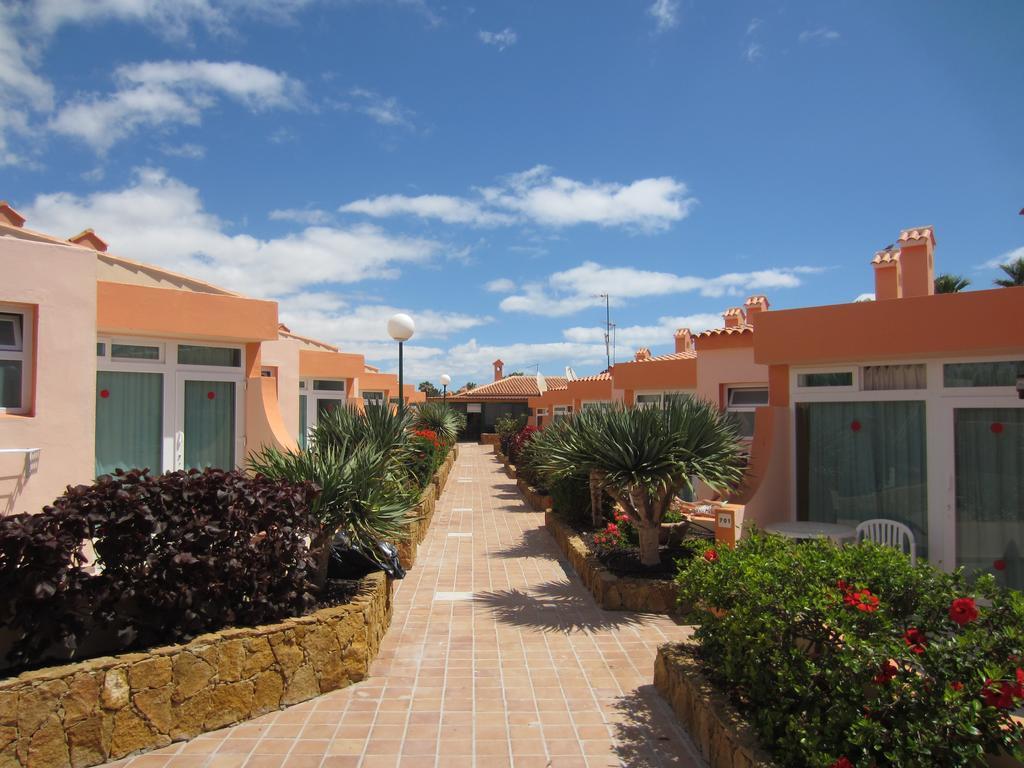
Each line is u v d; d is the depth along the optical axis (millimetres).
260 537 4934
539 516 14047
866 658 3158
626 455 7051
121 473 4578
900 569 3969
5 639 4211
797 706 3436
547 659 5668
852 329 7402
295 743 4188
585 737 4293
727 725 3701
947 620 3609
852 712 3068
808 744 3084
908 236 8273
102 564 4355
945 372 7055
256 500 4816
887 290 8914
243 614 4762
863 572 4020
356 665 5141
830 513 8023
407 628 6492
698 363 13242
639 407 7766
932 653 3139
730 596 4148
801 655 3430
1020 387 6262
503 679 5238
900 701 3057
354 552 6668
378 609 5844
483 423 49312
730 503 7742
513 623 6641
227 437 9344
